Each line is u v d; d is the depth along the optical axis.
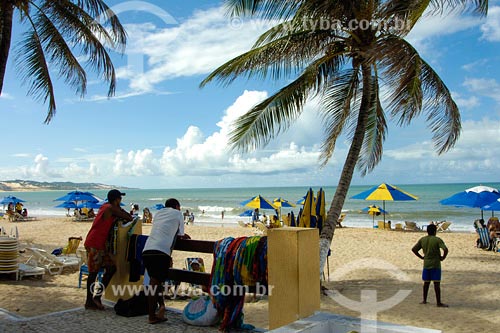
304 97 9.42
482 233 16.45
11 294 7.86
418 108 9.64
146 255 4.77
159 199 99.94
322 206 8.73
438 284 8.22
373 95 10.37
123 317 5.05
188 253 14.91
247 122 9.02
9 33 8.86
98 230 5.45
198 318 4.63
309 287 3.92
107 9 10.45
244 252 4.35
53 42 10.77
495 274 11.38
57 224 29.50
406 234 22.00
